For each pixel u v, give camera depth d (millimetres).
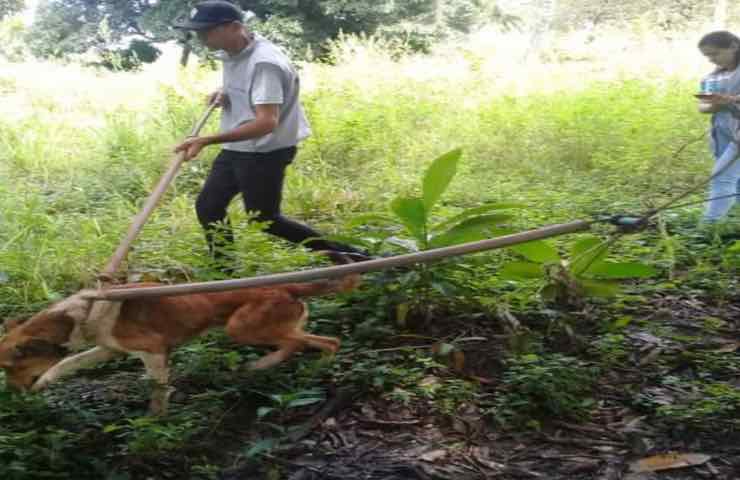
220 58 5969
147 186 9180
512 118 11531
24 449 3904
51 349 4199
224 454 4223
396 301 5520
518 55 18812
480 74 14344
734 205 7574
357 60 14594
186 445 4168
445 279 5504
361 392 4738
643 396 4723
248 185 6082
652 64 15141
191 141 5430
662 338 5535
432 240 5477
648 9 22656
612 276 5191
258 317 4551
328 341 4695
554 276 5211
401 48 17625
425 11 25422
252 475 4047
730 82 7582
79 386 4832
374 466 4121
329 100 12312
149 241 6824
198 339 5129
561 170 10133
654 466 4133
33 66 17016
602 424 4531
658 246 6754
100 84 15211
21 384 4191
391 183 9344
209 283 4133
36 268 6039
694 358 5211
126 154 10180
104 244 6586
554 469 4129
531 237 4082
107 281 4270
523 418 4484
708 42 7645
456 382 4758
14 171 9984
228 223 6320
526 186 9391
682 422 4457
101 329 4219
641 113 11250
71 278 6215
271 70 5711
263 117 5664
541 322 5590
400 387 4770
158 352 4336
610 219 4184
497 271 5969
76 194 8820
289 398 4348
